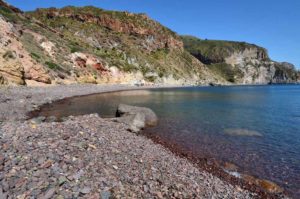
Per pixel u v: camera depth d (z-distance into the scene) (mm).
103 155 10398
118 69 107062
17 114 24000
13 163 7938
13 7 85875
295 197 11305
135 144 14766
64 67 71625
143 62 142875
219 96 73000
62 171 7926
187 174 11586
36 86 49281
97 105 38406
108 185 7812
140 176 9453
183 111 36562
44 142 10219
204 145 18750
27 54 54969
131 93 72500
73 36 128250
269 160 15711
